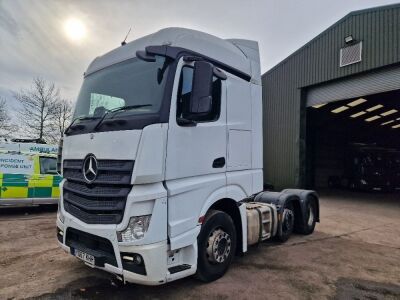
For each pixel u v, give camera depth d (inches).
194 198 147.6
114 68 161.8
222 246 169.8
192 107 132.2
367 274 190.9
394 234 306.2
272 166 668.7
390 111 780.0
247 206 226.7
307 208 288.2
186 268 142.3
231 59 179.9
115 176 132.0
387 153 780.6
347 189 837.8
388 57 452.1
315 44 570.3
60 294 152.3
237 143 179.2
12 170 346.6
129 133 130.4
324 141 917.8
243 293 157.6
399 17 441.7
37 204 357.4
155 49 137.1
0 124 1277.1
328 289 167.3
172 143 137.2
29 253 215.3
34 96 1299.2
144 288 159.6
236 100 179.9
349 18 508.1
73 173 153.1
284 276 182.2
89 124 149.9
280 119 652.1
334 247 247.8
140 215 127.4
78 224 142.2
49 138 1310.3
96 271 181.2
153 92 139.5
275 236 249.6
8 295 150.9
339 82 539.2
